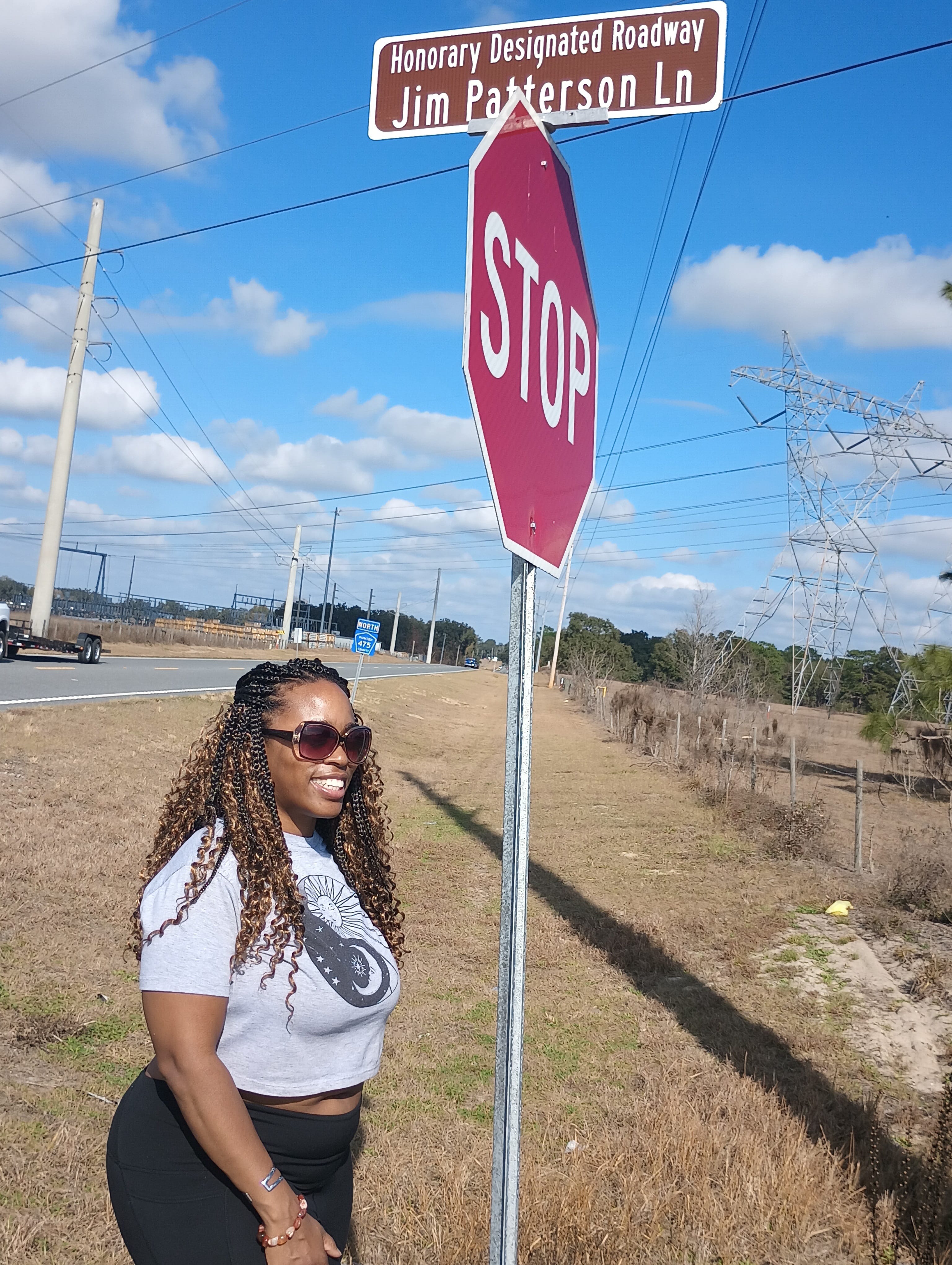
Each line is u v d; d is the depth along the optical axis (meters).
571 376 2.07
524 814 1.77
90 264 28.97
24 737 13.84
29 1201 3.79
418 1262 3.77
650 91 2.28
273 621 104.94
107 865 8.85
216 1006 1.76
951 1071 6.15
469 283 1.65
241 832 1.90
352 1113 1.98
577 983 7.69
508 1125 1.71
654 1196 4.36
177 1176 1.83
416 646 173.62
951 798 13.10
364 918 2.10
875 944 8.66
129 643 51.75
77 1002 5.93
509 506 1.76
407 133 2.42
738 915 9.66
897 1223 4.23
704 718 34.06
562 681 80.75
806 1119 5.22
